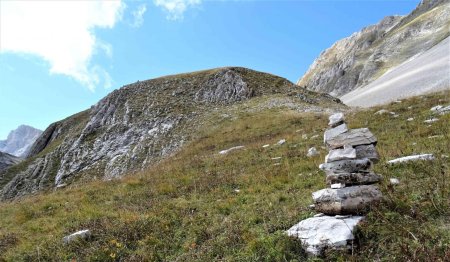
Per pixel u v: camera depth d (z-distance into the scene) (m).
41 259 11.24
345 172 8.78
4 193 55.28
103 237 11.62
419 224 7.58
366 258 6.99
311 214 9.52
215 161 23.56
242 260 8.39
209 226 11.18
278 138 27.84
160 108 60.31
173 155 39.41
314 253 7.59
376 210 8.02
